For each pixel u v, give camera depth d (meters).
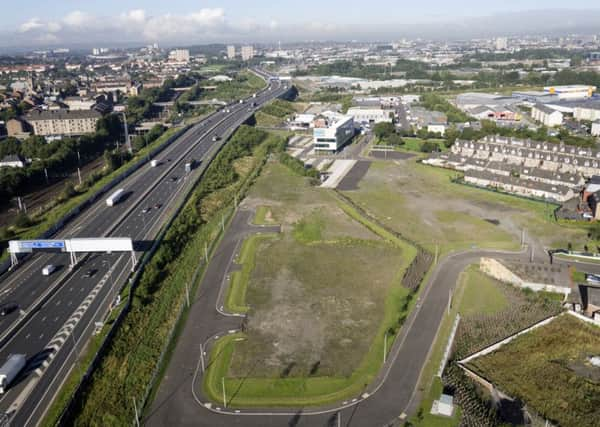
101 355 109.94
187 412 94.88
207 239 177.50
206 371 106.50
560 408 95.69
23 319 122.50
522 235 178.12
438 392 99.38
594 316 122.81
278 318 126.38
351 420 92.25
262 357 111.00
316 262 158.00
